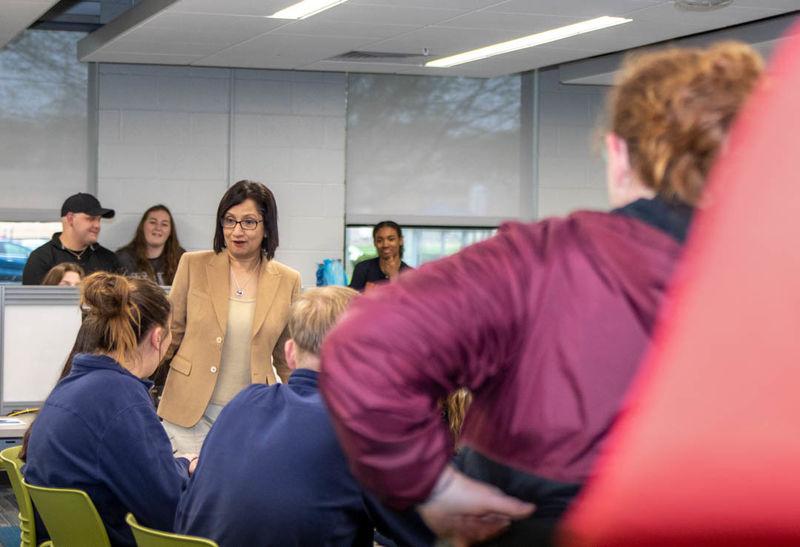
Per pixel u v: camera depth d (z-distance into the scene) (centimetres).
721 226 54
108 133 829
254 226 356
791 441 52
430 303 77
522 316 78
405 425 76
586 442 75
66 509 232
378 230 751
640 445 57
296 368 215
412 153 896
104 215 655
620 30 657
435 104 898
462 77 895
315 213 871
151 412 242
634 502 56
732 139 55
